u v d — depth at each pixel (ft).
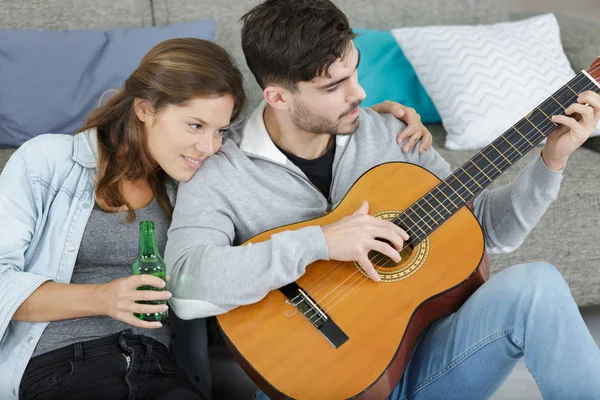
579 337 4.95
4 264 5.47
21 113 8.34
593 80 5.61
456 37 8.98
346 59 5.36
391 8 9.82
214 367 7.58
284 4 5.38
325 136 5.98
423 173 5.89
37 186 5.73
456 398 5.45
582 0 15.21
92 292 5.24
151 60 5.56
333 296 5.37
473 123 8.47
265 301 5.37
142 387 5.42
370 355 5.09
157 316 5.39
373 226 5.33
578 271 8.18
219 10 9.32
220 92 5.49
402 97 9.27
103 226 5.85
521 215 5.74
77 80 8.46
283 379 5.03
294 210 5.91
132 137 5.77
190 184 5.77
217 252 5.31
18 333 5.49
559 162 5.55
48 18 9.03
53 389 5.31
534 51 9.02
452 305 5.57
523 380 7.37
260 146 5.90
